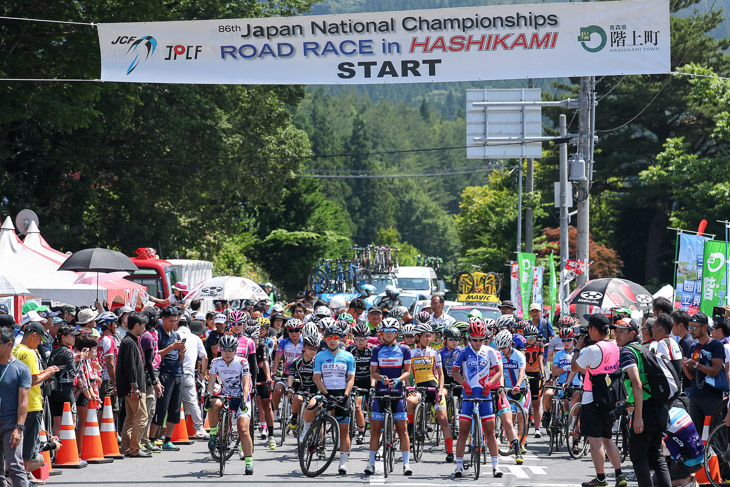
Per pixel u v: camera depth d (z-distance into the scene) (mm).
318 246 141500
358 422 30984
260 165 86188
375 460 27609
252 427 29656
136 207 77062
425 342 29688
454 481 24250
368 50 30719
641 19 30562
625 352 19844
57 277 36281
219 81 31031
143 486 23172
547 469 26469
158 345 30375
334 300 41844
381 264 82750
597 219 133875
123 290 41625
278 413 40250
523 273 55750
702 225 37719
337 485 23547
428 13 30516
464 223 137750
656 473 20109
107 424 28250
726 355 23109
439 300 40219
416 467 26906
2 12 50156
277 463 27609
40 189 70688
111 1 52281
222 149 78562
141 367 28516
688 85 116875
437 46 30594
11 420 20000
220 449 25047
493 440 25047
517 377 30359
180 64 31094
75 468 26156
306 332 28266
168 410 30625
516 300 58750
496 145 54188
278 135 89500
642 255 131750
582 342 28953
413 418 27719
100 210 77625
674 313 25281
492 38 30578
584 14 30641
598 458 22641
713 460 21859
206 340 35438
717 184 92625
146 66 31109
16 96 51281
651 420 19734
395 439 27016
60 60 52406
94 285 37781
